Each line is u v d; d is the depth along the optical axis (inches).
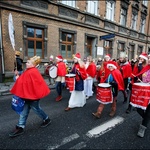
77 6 438.9
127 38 685.9
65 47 433.7
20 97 104.6
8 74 321.4
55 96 221.3
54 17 380.2
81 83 167.8
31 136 111.9
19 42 329.7
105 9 535.5
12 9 306.3
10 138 108.7
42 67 376.2
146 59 143.6
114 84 145.0
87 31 479.2
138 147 101.3
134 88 113.1
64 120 141.0
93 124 134.3
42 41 379.2
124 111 170.2
